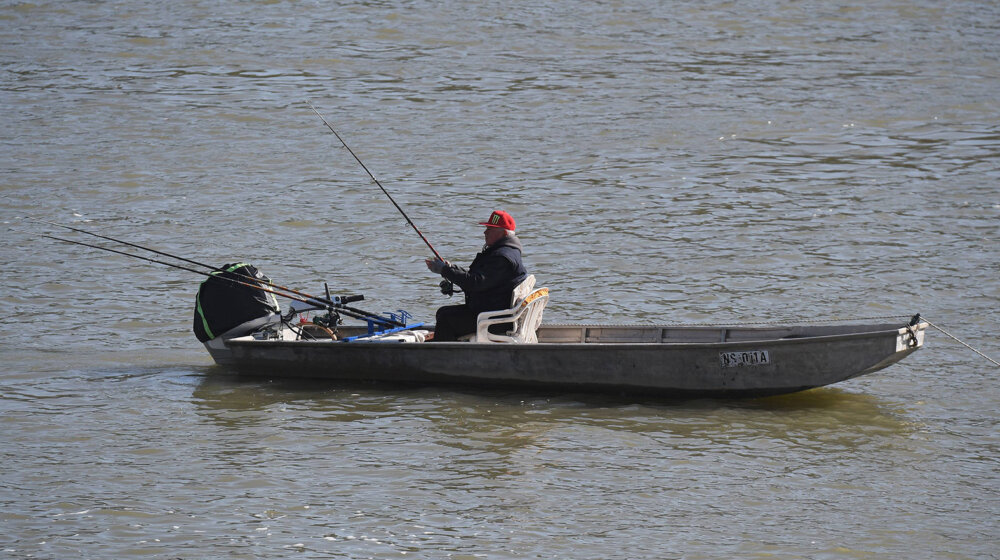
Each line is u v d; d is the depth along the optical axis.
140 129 80.81
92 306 50.25
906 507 31.19
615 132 81.06
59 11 114.50
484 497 31.81
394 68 97.62
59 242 58.94
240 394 40.12
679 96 90.31
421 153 76.19
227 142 78.31
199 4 117.56
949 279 52.94
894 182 69.69
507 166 73.44
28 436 36.12
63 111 84.88
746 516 30.64
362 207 65.50
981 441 35.75
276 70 96.50
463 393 40.00
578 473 33.31
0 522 30.19
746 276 53.97
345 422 37.31
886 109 86.56
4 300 50.66
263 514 30.81
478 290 39.84
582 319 48.53
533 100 89.00
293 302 42.41
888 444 35.47
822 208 64.75
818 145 78.00
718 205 65.62
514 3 119.06
